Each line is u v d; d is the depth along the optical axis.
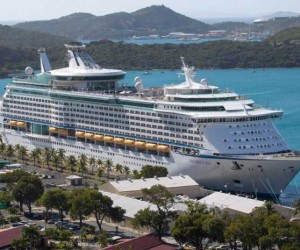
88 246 189.12
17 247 181.88
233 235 176.25
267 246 170.62
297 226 171.75
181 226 184.88
